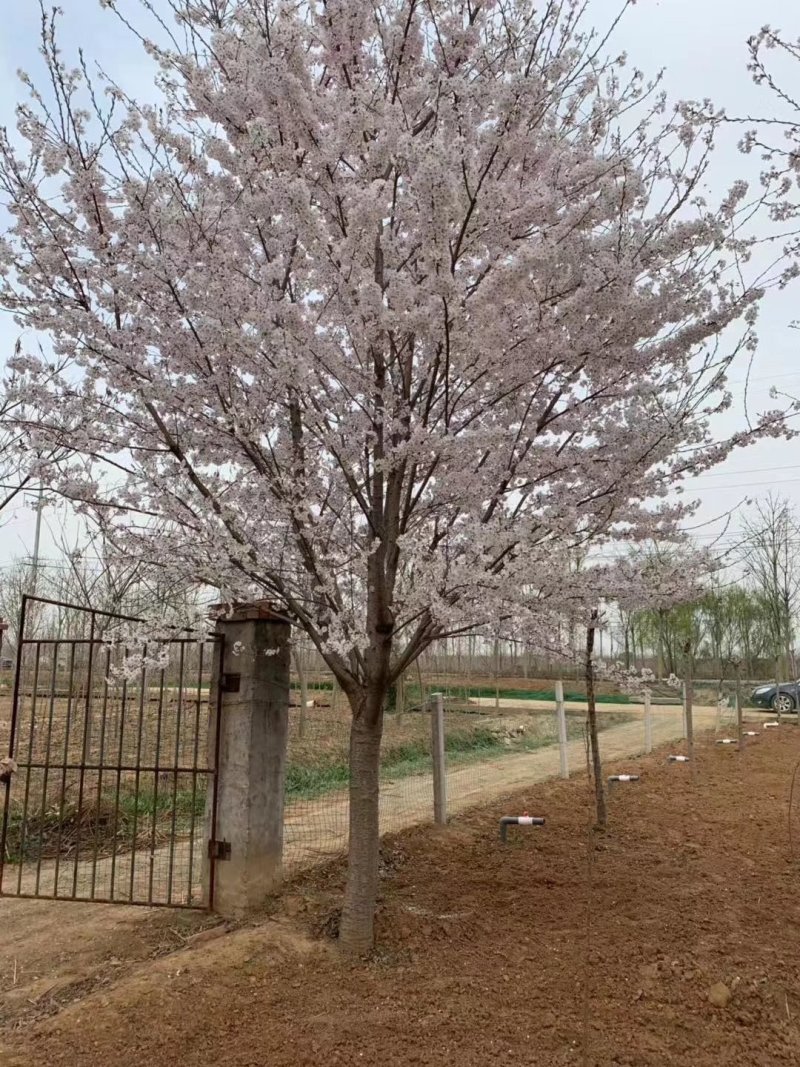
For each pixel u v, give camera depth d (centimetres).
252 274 411
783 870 505
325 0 365
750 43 367
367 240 336
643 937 388
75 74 380
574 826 640
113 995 337
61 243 388
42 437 382
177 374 392
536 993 335
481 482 379
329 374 371
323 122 371
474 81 372
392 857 543
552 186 383
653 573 379
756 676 2539
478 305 329
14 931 448
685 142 391
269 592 396
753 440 385
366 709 390
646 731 1131
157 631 372
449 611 331
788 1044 304
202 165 405
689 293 383
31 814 671
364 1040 299
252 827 442
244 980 350
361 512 424
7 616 1580
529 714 1858
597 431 409
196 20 419
